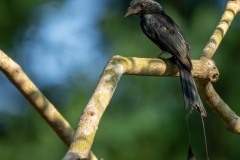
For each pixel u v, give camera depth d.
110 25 20.03
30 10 21.38
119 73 7.93
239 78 18.03
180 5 19.59
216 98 9.31
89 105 7.38
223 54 18.02
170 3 19.53
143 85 18.05
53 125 8.91
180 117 18.17
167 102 18.11
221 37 9.73
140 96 18.08
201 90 9.31
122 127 17.62
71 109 18.09
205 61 9.20
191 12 19.48
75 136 7.06
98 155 17.36
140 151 17.72
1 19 21.16
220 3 19.28
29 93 8.72
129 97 18.06
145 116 17.81
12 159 19.08
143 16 11.13
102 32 20.12
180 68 9.15
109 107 17.92
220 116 9.45
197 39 17.67
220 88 18.16
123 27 19.83
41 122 19.20
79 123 7.20
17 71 8.63
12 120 19.59
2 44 21.25
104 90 7.61
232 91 18.05
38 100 8.77
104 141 17.45
